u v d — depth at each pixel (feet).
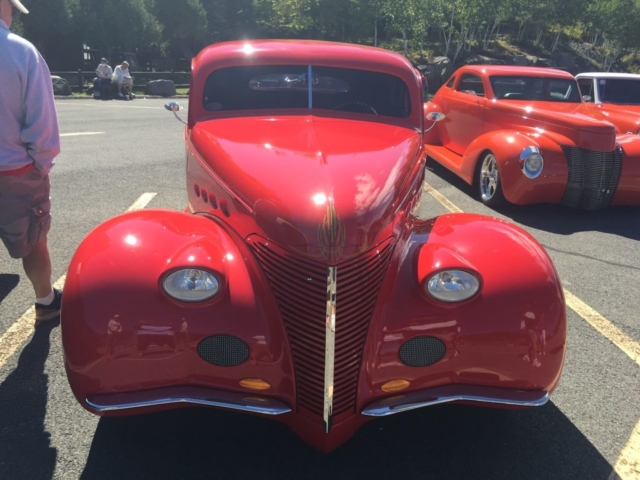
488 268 8.35
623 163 22.09
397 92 13.11
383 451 8.98
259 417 9.71
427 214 22.15
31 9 103.19
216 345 7.83
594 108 30.04
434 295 8.00
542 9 151.43
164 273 7.75
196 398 7.88
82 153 30.76
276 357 7.93
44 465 8.41
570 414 10.08
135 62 120.67
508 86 27.37
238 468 8.52
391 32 142.61
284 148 9.91
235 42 14.05
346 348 7.91
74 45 113.39
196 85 12.60
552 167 21.49
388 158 9.78
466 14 134.10
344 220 7.73
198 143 11.07
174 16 132.36
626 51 171.22
